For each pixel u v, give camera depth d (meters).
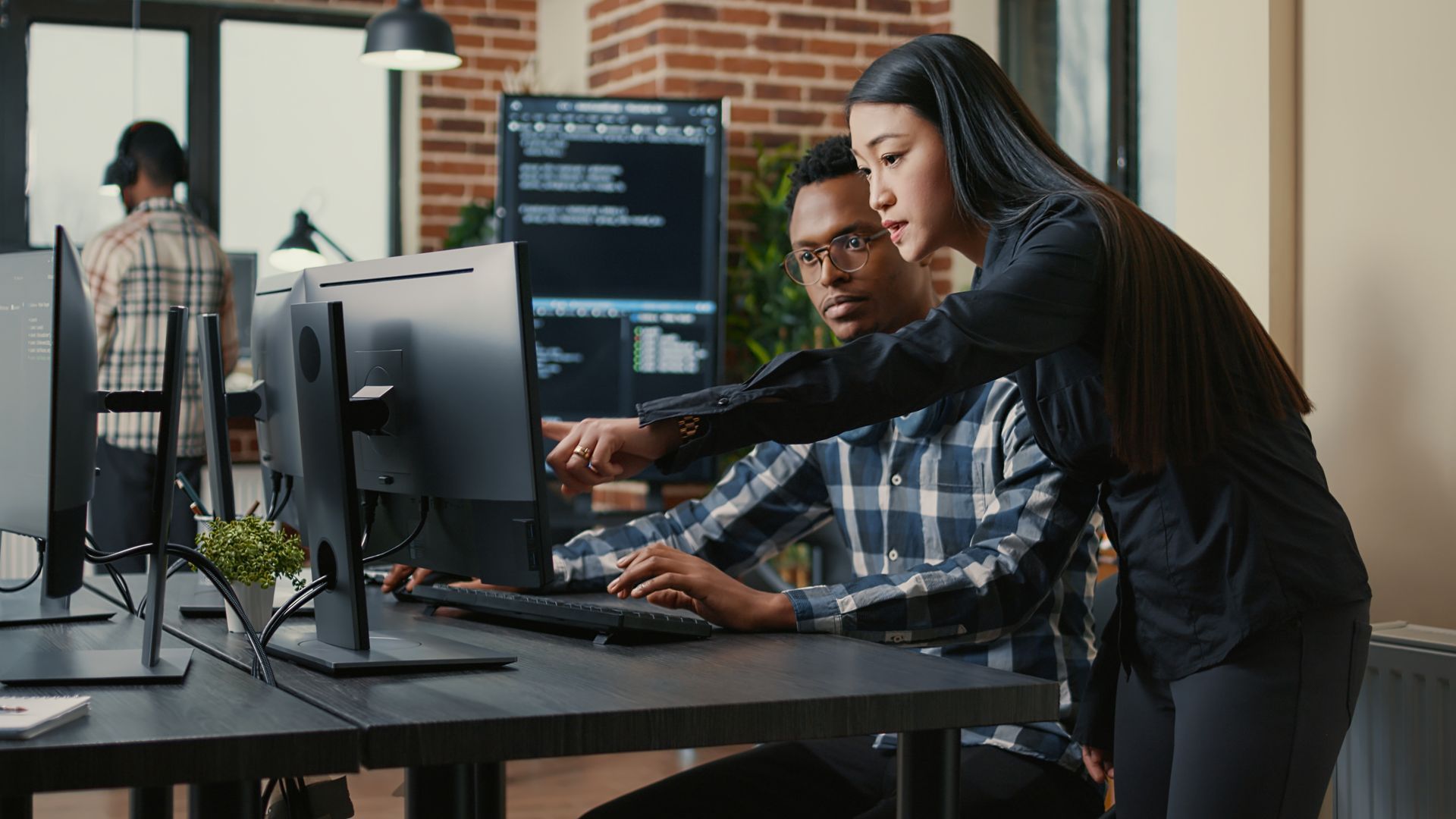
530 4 6.00
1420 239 2.14
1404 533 2.16
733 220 5.04
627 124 4.73
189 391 4.23
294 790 1.71
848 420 1.30
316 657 1.35
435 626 1.66
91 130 5.58
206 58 5.70
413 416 1.47
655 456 1.34
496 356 1.38
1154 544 1.43
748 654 1.44
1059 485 1.62
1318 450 2.30
